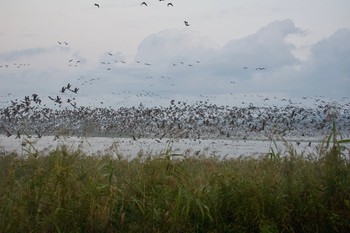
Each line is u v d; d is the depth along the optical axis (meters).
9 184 7.26
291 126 21.00
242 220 7.02
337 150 7.76
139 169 8.50
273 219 6.98
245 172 8.39
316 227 7.00
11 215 6.61
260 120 23.08
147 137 23.19
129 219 7.08
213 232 6.89
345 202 7.02
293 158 8.40
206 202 7.32
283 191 7.39
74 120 22.36
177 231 6.82
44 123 22.36
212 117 26.33
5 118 21.47
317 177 7.58
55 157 7.55
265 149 22.03
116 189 7.35
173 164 8.18
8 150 13.82
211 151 20.09
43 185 7.08
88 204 6.94
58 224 6.62
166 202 7.17
